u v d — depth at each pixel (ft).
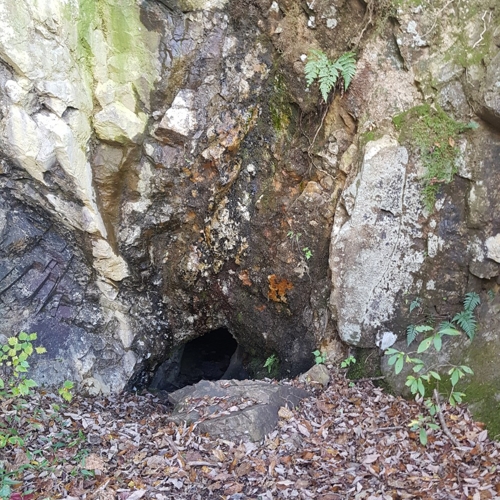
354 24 14.84
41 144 15.06
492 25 13.09
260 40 16.25
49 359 17.37
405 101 14.35
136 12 15.49
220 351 26.55
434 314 15.23
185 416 13.89
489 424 12.50
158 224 18.47
